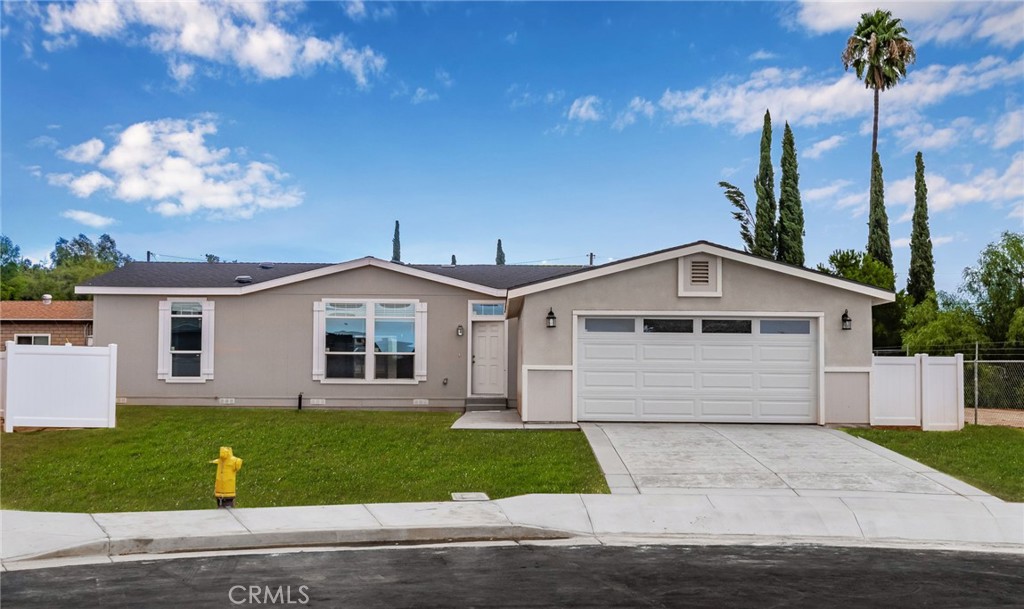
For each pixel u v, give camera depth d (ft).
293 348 64.28
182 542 26.96
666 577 23.67
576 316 52.44
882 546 27.86
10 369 45.85
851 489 34.65
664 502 32.42
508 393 65.10
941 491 34.42
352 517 30.01
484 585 22.68
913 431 49.88
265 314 64.34
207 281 66.49
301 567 24.54
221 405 63.72
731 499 32.91
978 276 82.38
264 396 64.03
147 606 20.65
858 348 51.80
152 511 31.14
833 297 52.03
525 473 37.50
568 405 52.11
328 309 64.49
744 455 41.16
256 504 32.53
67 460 39.11
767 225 115.85
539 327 52.42
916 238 111.65
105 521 29.22
